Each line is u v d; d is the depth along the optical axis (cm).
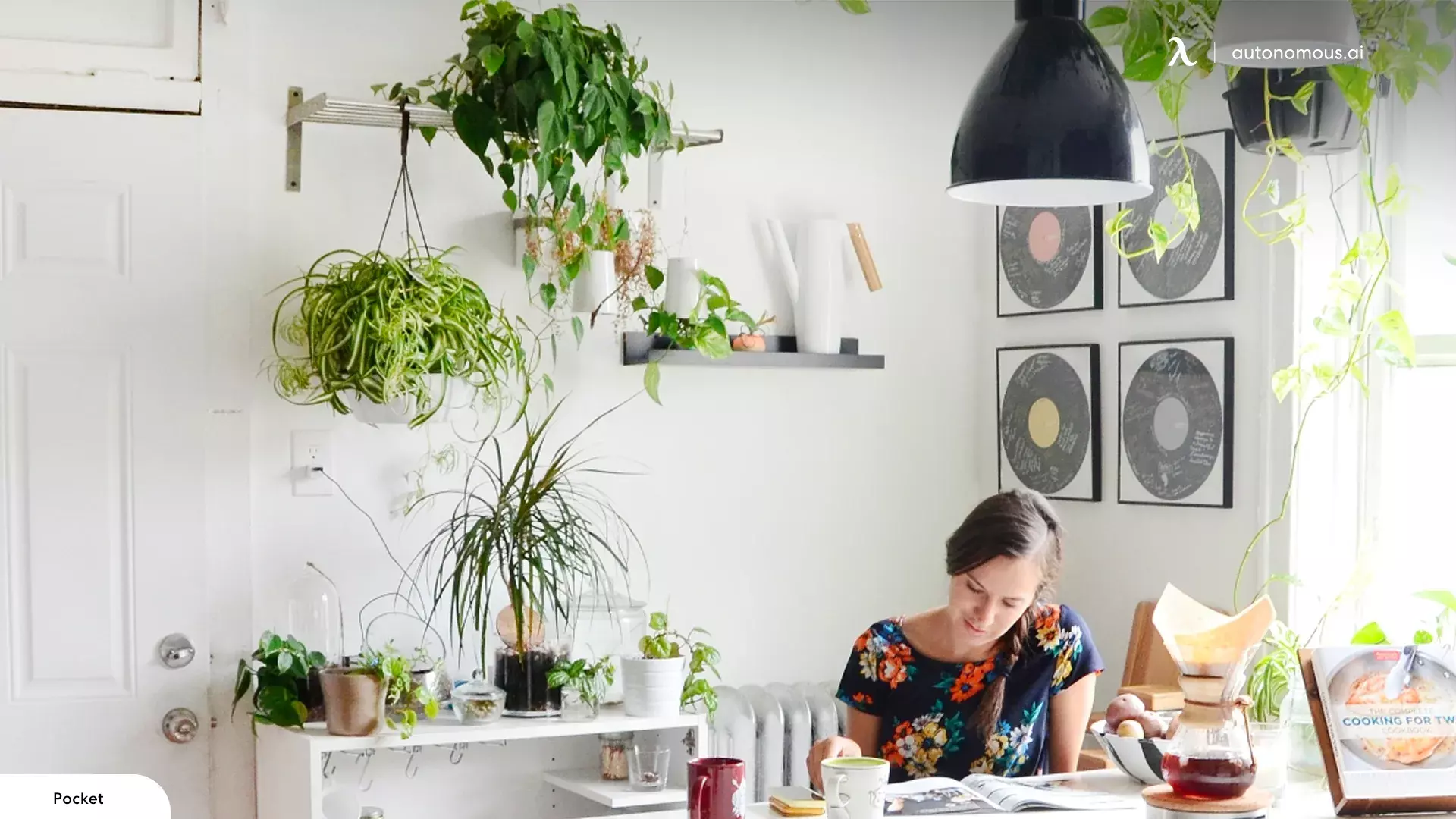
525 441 335
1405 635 310
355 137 319
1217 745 187
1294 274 314
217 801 304
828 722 344
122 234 298
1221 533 332
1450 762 202
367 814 299
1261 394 322
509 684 304
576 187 296
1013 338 388
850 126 374
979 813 201
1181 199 283
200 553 302
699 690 315
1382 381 315
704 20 356
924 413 386
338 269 304
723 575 357
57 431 293
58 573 293
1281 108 241
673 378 352
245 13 307
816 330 354
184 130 302
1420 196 307
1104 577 364
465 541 298
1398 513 313
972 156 196
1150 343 348
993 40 391
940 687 261
